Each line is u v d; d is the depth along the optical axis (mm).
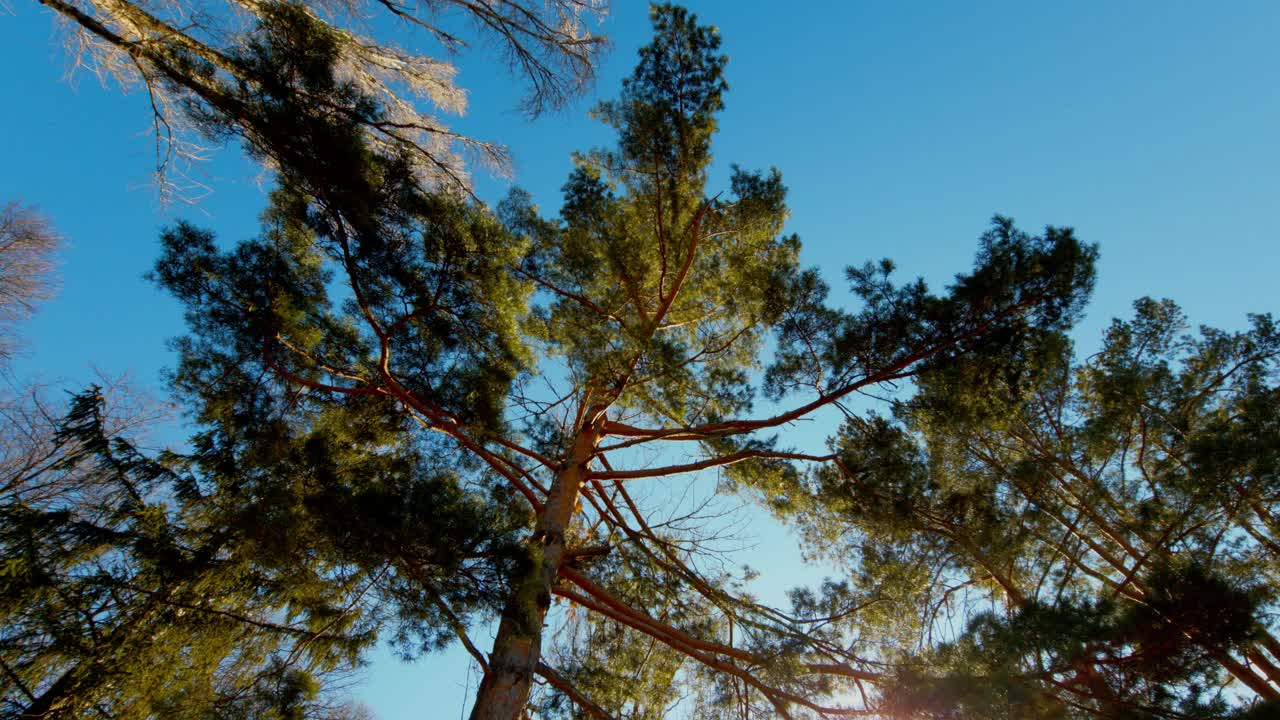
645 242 8797
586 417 8719
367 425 6852
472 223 6070
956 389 6441
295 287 5758
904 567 6988
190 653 4531
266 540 4719
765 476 8211
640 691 7656
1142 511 5793
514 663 5656
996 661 4496
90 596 4230
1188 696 4203
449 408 6641
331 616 5137
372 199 5406
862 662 6129
